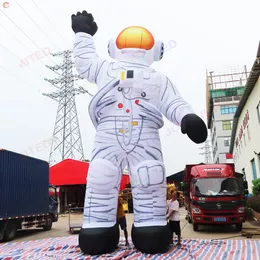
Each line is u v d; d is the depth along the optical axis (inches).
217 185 418.6
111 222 253.1
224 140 1717.5
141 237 245.4
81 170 840.9
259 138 647.8
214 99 1790.1
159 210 250.8
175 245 287.7
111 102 259.1
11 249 328.2
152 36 279.9
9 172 426.0
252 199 557.9
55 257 260.1
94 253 246.2
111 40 284.5
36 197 495.2
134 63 269.7
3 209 406.0
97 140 259.4
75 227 492.4
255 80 609.0
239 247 287.9
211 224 411.8
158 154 258.2
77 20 283.4
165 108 263.4
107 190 250.8
